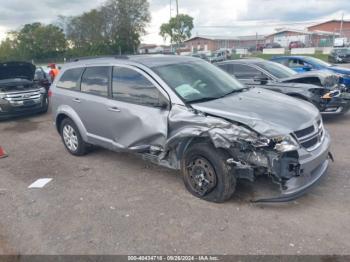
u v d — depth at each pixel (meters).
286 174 3.35
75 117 5.52
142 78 4.42
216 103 4.00
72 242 3.34
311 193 4.02
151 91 4.30
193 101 4.07
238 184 4.19
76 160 5.71
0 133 8.27
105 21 58.91
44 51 66.69
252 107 3.87
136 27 60.00
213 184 3.78
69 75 5.74
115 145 4.91
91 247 3.24
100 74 5.07
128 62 4.71
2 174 5.30
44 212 3.97
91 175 5.00
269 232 3.30
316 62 11.55
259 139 3.35
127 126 4.59
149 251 3.14
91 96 5.16
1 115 9.34
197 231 3.39
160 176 4.80
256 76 8.37
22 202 4.26
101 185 4.62
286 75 8.30
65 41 67.81
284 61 12.30
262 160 3.42
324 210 3.64
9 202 4.29
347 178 4.37
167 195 4.18
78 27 60.31
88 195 4.34
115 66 4.85
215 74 4.89
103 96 4.96
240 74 8.66
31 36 67.50
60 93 5.79
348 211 3.59
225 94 4.43
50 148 6.60
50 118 9.77
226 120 3.64
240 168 3.55
